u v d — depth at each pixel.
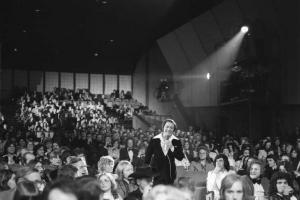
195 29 31.09
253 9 26.50
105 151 17.98
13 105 34.16
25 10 28.39
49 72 39.16
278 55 25.89
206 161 12.45
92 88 40.06
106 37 34.12
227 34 28.34
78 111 32.91
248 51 26.44
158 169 8.50
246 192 7.14
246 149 16.62
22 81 38.44
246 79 26.06
